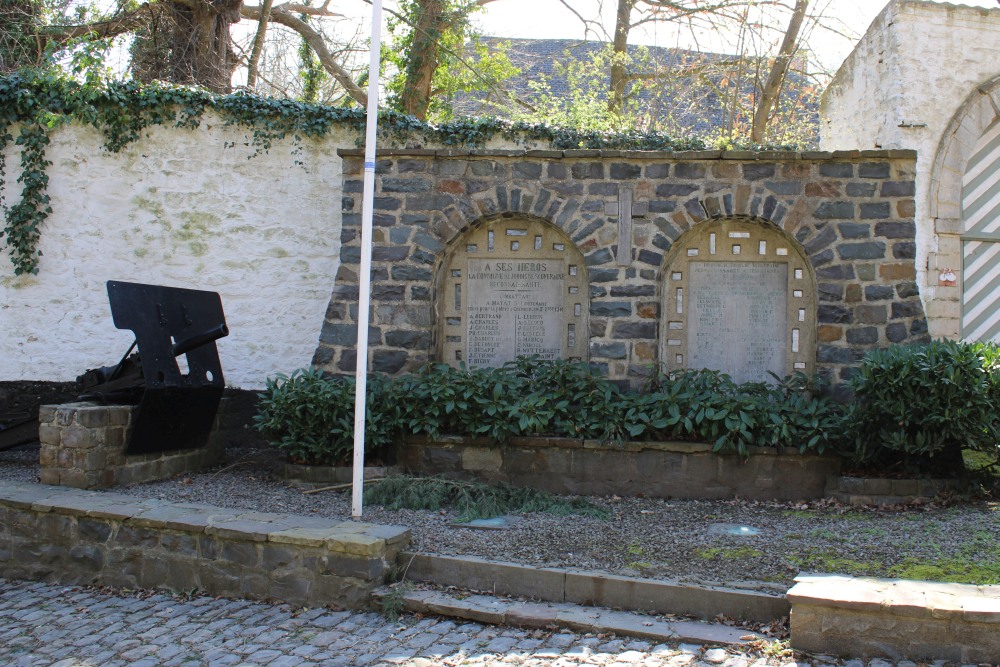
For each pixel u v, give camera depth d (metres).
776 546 5.95
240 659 4.88
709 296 8.59
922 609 4.48
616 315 8.42
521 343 8.79
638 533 6.37
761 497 7.65
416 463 8.12
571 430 7.82
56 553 6.63
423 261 8.60
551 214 8.54
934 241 11.29
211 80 13.42
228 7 13.79
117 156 10.08
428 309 8.56
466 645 4.92
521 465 7.95
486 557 5.76
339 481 7.86
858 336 8.13
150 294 7.95
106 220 10.06
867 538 6.06
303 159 10.18
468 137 10.48
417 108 14.84
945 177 11.30
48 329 10.00
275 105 10.07
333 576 5.69
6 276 9.97
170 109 10.06
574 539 6.20
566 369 8.16
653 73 16.94
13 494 6.93
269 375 10.16
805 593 4.68
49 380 9.99
